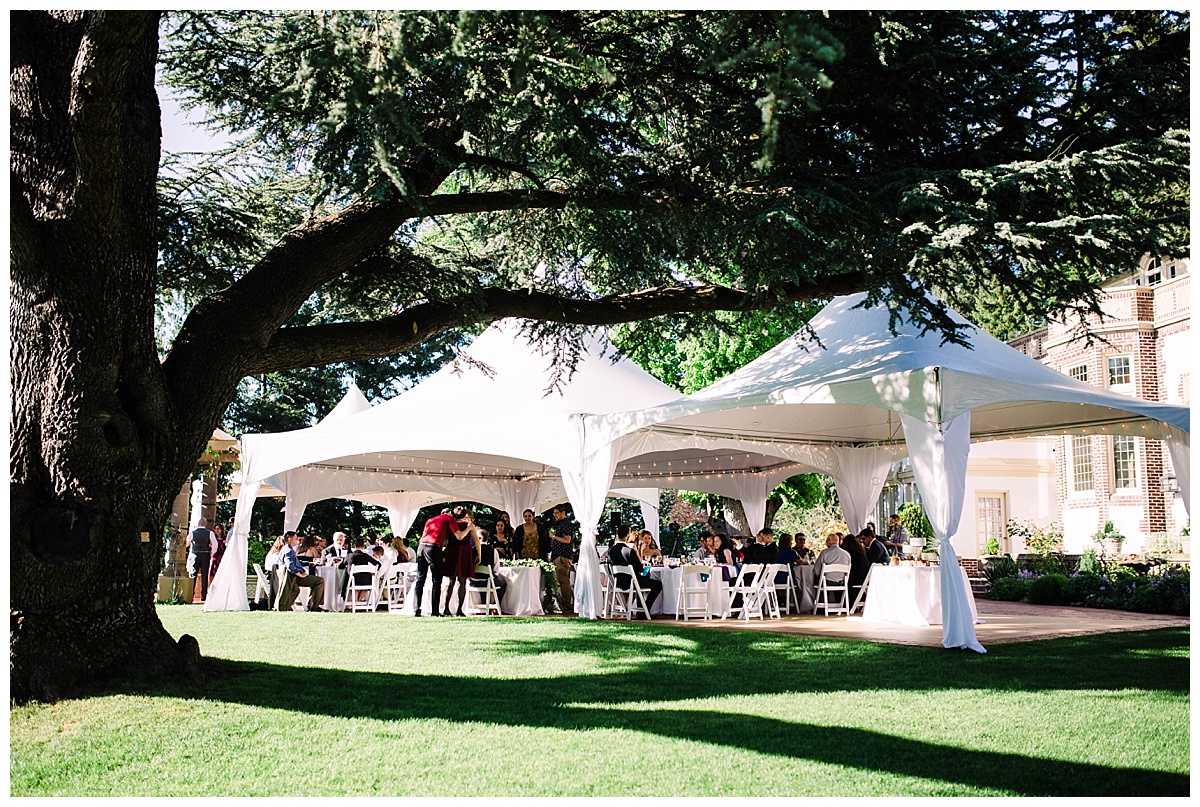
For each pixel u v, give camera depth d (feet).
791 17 11.89
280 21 28.58
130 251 25.25
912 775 18.01
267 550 81.25
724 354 67.77
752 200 28.50
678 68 28.04
